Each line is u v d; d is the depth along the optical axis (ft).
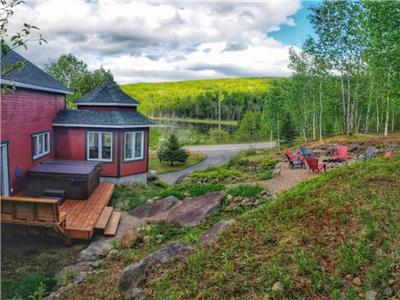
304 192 21.53
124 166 49.93
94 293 17.34
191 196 35.88
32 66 46.39
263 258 14.01
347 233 14.29
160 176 77.92
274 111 110.01
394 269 11.19
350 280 11.37
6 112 32.96
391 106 72.54
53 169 36.91
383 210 15.62
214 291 12.54
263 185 37.27
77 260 23.73
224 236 17.57
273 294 11.36
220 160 102.94
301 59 96.12
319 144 71.77
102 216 31.50
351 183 21.09
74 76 95.50
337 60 86.07
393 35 49.06
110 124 47.88
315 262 12.57
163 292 13.55
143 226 28.40
